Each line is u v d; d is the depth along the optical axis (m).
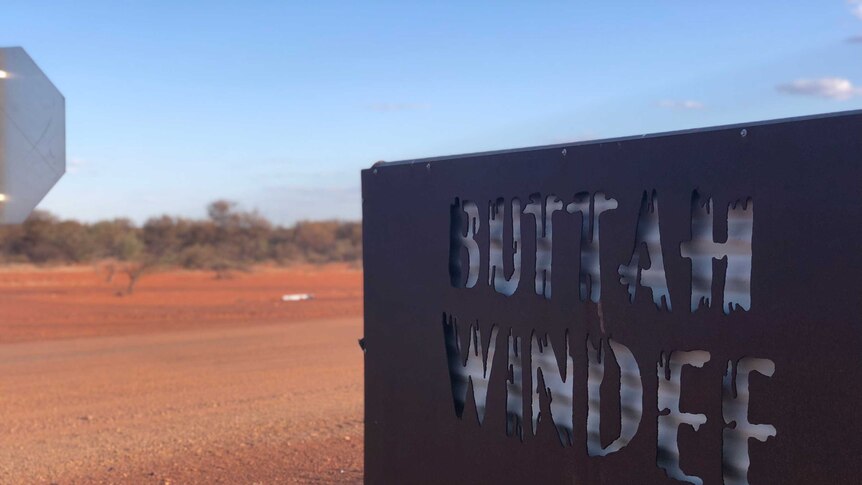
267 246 64.25
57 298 33.03
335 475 6.83
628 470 3.34
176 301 32.34
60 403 11.38
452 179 4.21
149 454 8.06
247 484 6.69
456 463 4.20
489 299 4.00
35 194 3.65
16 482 7.22
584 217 3.54
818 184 2.73
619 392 3.39
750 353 2.91
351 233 72.06
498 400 3.94
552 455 3.67
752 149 2.90
